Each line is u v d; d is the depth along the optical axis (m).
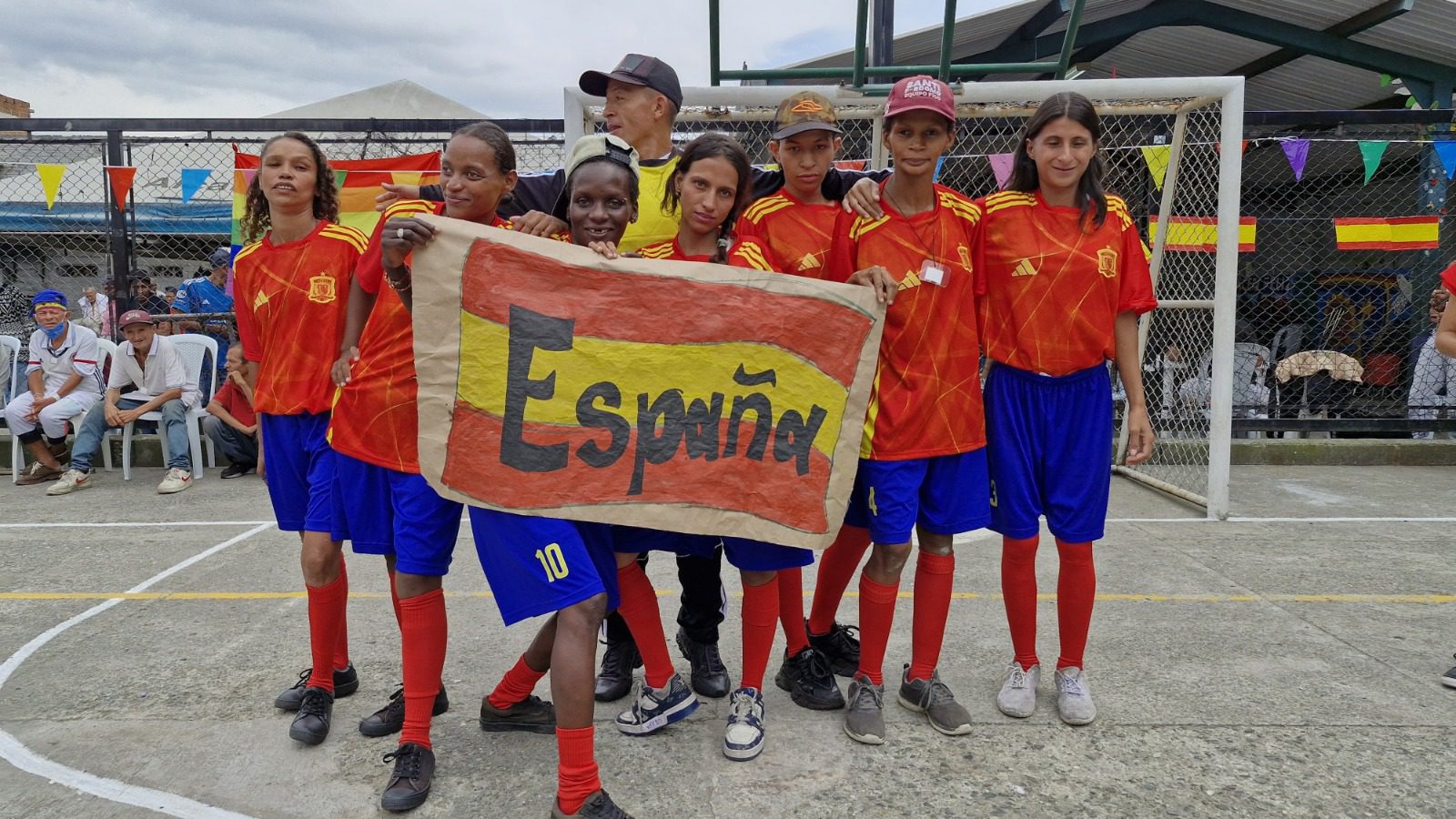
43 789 2.41
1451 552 4.79
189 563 4.61
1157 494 6.42
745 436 2.40
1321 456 7.75
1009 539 2.82
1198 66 10.59
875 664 2.72
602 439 2.30
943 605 2.77
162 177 7.43
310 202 2.75
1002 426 2.76
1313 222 8.35
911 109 2.46
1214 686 3.03
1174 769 2.48
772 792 2.37
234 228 7.05
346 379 2.49
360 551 2.53
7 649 3.43
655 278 2.36
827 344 2.43
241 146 7.34
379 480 2.49
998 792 2.37
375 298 2.58
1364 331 8.04
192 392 6.87
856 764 2.51
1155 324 7.11
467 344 2.26
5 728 2.76
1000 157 5.43
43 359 6.78
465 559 4.72
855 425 2.46
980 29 8.82
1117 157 7.28
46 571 4.50
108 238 7.45
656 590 4.20
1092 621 3.69
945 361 2.59
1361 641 3.46
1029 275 2.67
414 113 8.55
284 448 2.74
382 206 2.71
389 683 3.09
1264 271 8.45
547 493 2.24
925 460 2.64
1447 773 2.46
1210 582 4.23
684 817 2.25
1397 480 7.00
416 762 2.35
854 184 2.78
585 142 2.39
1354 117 7.29
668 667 2.67
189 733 2.72
